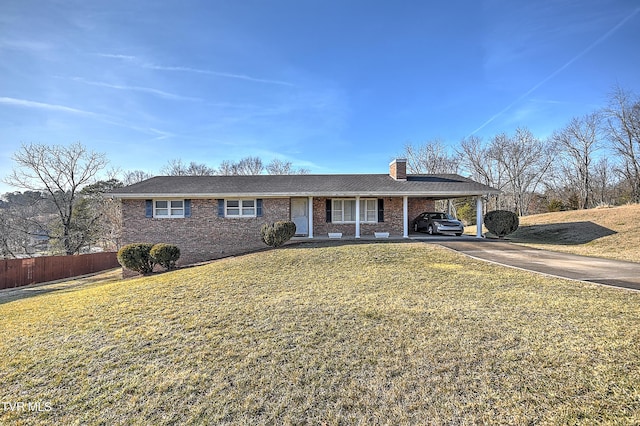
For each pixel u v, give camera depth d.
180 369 4.05
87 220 29.42
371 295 7.06
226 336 5.03
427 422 2.98
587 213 22.34
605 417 2.93
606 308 5.75
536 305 6.04
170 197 16.19
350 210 19.03
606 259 11.17
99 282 13.77
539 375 3.64
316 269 10.13
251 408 3.25
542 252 12.66
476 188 16.91
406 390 3.47
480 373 3.74
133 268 12.52
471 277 8.48
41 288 13.86
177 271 11.56
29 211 28.02
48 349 4.77
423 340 4.65
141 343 4.87
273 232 14.11
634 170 32.06
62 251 27.80
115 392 3.59
